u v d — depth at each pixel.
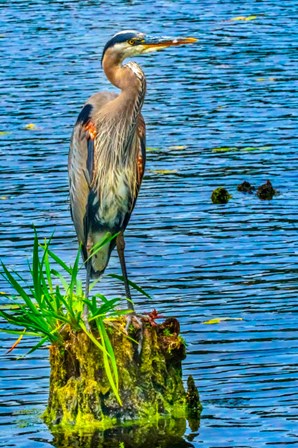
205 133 22.94
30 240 17.03
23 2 38.47
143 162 11.96
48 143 22.39
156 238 16.98
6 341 13.49
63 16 35.53
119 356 11.23
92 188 11.70
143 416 11.28
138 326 11.28
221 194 18.81
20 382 12.40
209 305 14.31
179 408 11.44
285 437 10.99
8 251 16.53
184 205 18.66
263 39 31.55
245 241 16.78
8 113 24.64
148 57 29.94
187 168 20.73
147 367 11.31
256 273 15.45
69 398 11.32
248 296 14.60
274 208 18.41
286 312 14.02
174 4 37.16
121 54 11.73
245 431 11.11
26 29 33.66
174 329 11.51
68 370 11.37
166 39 11.76
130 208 11.84
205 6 36.56
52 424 11.40
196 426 11.25
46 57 29.94
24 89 26.73
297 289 14.80
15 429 11.34
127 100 11.63
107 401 11.27
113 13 35.72
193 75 27.91
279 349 12.95
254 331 13.45
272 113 24.23
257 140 22.36
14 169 20.78
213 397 11.84
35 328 10.99
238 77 27.56
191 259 16.05
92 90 26.45
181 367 11.63
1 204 18.83
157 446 10.94
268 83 26.91
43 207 18.66
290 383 12.11
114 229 11.73
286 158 21.17
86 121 11.73
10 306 14.34
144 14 35.44
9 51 30.78
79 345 11.16
